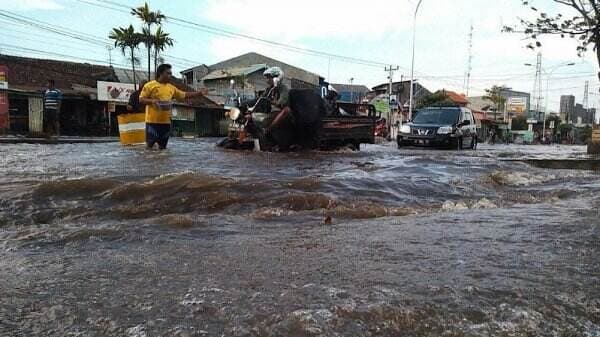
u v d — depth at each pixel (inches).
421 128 601.0
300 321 63.1
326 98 409.7
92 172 187.6
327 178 189.3
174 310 67.2
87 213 135.2
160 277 82.7
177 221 126.7
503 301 72.1
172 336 59.1
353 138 411.5
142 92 314.5
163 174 178.9
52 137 667.4
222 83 1662.2
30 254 96.6
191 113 1360.7
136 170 196.4
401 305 69.0
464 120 641.6
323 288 76.4
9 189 149.3
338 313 65.9
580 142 3166.8
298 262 92.8
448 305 69.8
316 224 132.0
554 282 81.8
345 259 95.1
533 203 188.2
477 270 87.9
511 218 144.1
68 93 1059.9
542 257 98.2
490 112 2632.9
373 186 188.2
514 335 61.9
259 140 347.3
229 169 212.8
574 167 366.3
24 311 67.1
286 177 191.2
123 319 64.2
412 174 231.5
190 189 156.1
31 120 1001.5
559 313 69.1
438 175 234.4
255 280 81.0
